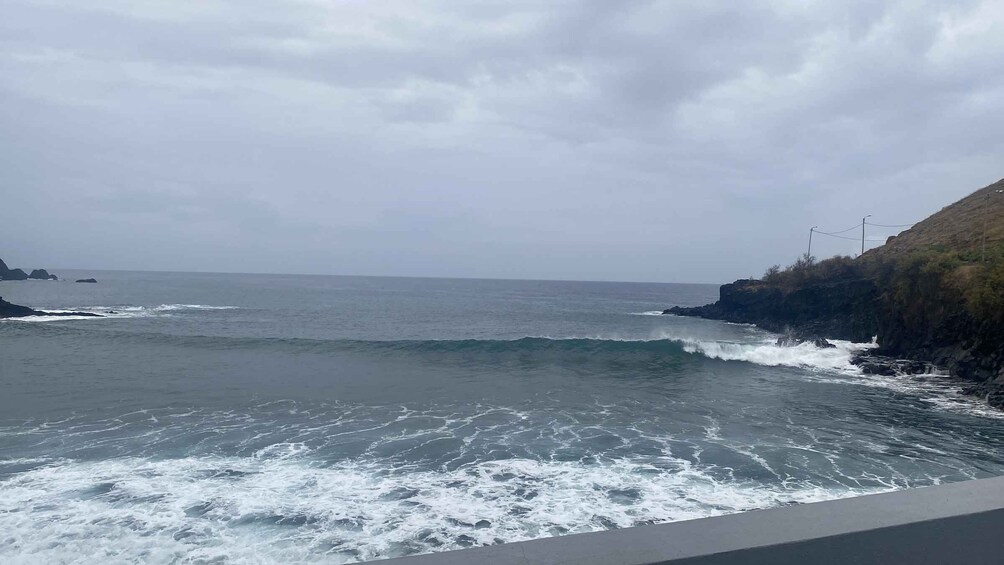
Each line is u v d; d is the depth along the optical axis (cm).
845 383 2497
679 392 2155
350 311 6650
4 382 2056
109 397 1845
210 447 1349
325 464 1250
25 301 6981
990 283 2681
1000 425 1791
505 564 168
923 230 6456
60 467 1198
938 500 209
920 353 3141
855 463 1338
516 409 1780
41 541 889
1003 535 201
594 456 1334
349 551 884
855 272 4972
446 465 1256
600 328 5278
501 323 5578
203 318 5291
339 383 2170
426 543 913
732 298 6500
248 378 2225
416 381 2255
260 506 1028
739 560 175
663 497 1102
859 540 185
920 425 1758
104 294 8969
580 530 962
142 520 962
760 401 2044
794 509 204
